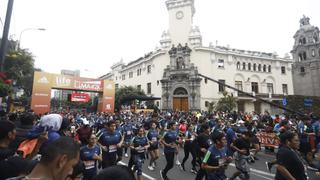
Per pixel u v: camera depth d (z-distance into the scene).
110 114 27.20
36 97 26.75
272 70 50.00
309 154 10.52
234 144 6.93
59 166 1.82
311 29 60.03
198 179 6.73
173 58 43.94
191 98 41.56
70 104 73.06
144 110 36.16
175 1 46.47
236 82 46.00
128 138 12.93
